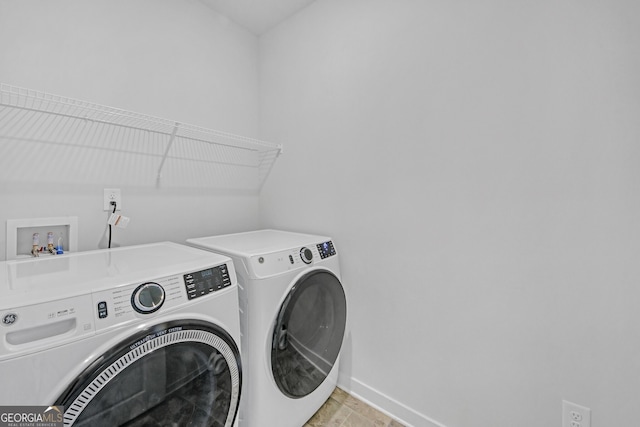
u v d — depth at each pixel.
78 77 1.34
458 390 1.29
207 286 0.99
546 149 1.05
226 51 1.98
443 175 1.30
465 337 1.27
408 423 1.45
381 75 1.50
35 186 1.24
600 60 0.94
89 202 1.39
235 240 1.57
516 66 1.10
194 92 1.80
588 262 0.98
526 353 1.12
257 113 2.21
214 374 0.98
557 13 1.01
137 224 1.57
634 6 0.89
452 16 1.25
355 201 1.63
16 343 0.64
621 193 0.92
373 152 1.54
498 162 1.15
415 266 1.41
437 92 1.31
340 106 1.69
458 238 1.27
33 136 1.23
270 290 1.21
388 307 1.51
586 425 1.00
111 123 1.45
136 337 0.77
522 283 1.12
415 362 1.43
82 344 0.70
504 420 1.17
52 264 1.03
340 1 1.68
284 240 1.58
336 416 1.50
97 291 0.76
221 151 1.97
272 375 1.21
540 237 1.07
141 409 0.80
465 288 1.26
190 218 1.82
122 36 1.48
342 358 1.72
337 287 1.54
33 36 1.21
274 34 2.08
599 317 0.97
